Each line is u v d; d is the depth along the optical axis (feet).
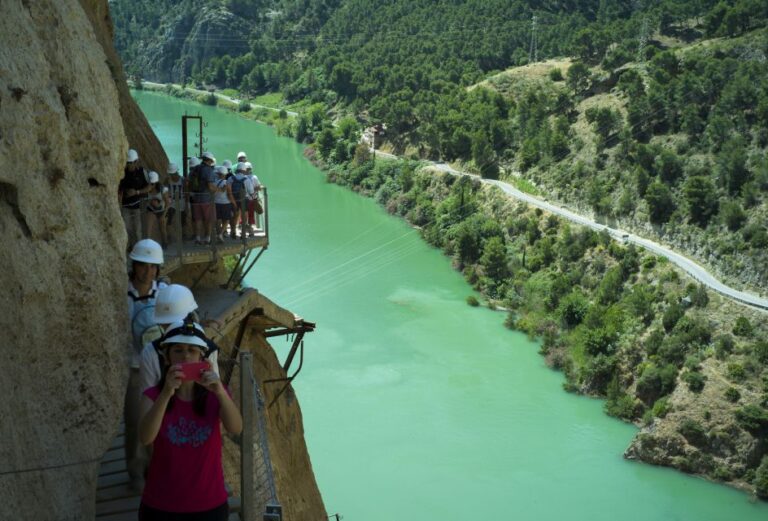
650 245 302.86
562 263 303.89
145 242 29.60
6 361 22.43
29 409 23.04
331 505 181.47
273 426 55.77
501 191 362.74
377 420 214.07
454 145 407.44
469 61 572.51
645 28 482.69
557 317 270.87
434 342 257.75
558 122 386.52
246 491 25.25
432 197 379.14
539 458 204.03
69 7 26.37
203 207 50.60
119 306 27.32
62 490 23.65
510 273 306.96
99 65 27.37
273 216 367.04
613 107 388.16
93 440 25.29
